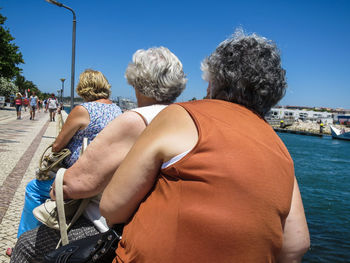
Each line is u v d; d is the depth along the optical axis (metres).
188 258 0.90
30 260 1.83
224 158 0.94
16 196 4.78
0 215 3.94
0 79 50.25
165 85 1.77
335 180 13.59
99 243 1.26
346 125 85.50
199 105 1.10
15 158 7.70
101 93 2.40
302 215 1.10
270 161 1.00
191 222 0.90
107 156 1.65
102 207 1.12
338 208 8.97
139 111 1.68
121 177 1.07
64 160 2.23
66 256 1.34
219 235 0.89
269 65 1.14
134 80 1.82
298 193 1.13
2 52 35.06
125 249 1.04
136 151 1.05
